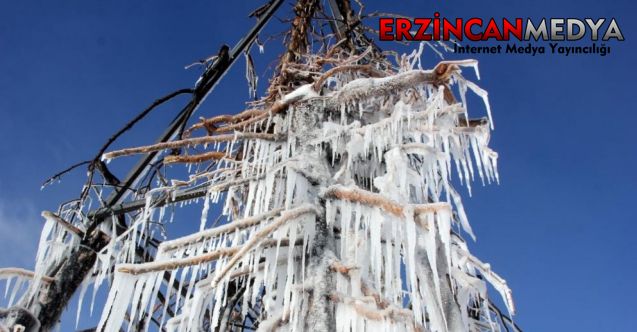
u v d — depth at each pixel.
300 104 5.98
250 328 6.06
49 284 6.20
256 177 4.98
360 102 5.78
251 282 6.04
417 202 5.41
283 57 7.91
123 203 6.34
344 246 4.53
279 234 4.20
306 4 8.31
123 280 4.25
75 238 6.44
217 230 4.45
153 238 6.91
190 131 6.45
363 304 3.87
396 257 4.23
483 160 5.16
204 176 5.86
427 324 4.71
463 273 4.93
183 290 6.98
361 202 4.39
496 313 5.61
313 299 4.12
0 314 5.75
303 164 5.06
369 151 5.56
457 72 5.47
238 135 5.53
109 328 4.12
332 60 6.84
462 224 4.93
